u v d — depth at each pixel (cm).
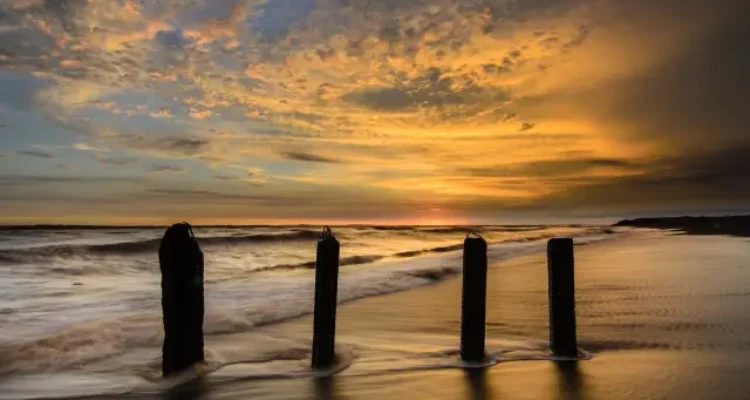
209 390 533
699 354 639
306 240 3903
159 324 866
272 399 505
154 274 2023
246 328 877
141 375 605
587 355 638
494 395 507
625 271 1575
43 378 591
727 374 557
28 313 1014
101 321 878
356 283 1422
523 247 3084
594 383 533
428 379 562
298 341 780
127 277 1878
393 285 1416
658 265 1773
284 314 997
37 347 704
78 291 1418
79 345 728
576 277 1409
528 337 756
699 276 1426
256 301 1134
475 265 630
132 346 745
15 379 582
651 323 809
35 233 4025
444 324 895
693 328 777
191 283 582
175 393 528
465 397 504
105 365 649
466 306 632
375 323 899
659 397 488
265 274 1839
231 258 2591
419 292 1326
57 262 2152
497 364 613
